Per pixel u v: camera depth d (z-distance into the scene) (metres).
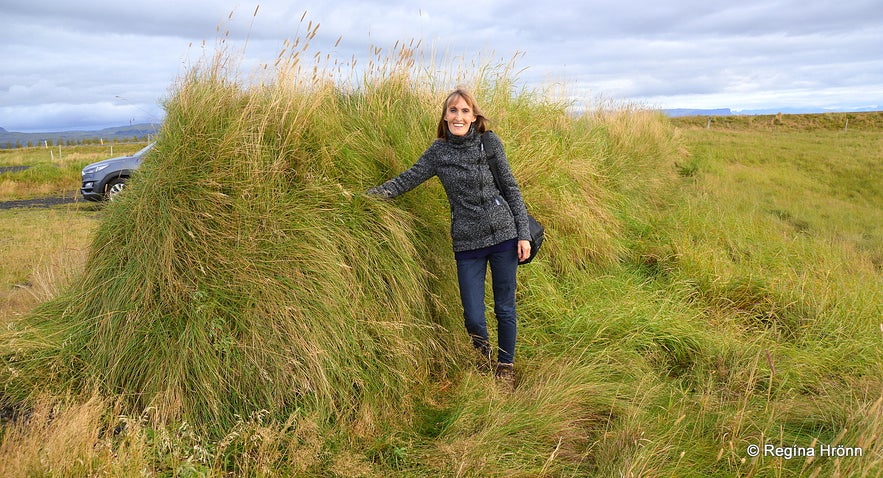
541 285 4.42
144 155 3.42
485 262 3.32
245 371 2.67
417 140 4.34
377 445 2.67
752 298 4.82
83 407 2.46
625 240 6.05
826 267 5.56
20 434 2.37
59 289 3.89
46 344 2.93
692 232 6.67
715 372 3.55
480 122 3.23
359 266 3.19
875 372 3.61
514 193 3.21
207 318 2.73
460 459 2.54
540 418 2.86
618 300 4.51
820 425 2.95
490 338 3.80
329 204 3.29
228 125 3.21
